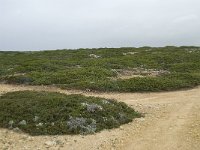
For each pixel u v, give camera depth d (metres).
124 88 28.34
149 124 18.33
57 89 28.97
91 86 28.52
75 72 34.12
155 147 14.85
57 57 52.16
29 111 18.19
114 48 67.56
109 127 17.41
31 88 29.62
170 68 40.88
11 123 17.22
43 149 14.61
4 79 32.88
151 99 25.25
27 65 40.38
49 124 16.95
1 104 19.30
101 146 15.02
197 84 31.20
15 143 15.28
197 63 43.06
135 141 15.64
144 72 37.66
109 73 34.72
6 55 60.56
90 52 58.78
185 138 15.91
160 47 70.38
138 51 60.03
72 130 16.53
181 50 60.97
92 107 18.53
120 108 20.09
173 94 27.19
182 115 20.06
